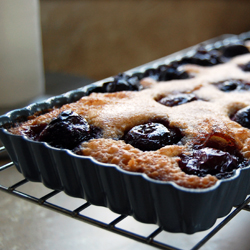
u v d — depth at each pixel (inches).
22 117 11.3
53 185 10.3
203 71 14.8
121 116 10.9
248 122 11.3
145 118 11.0
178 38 30.0
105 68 30.2
